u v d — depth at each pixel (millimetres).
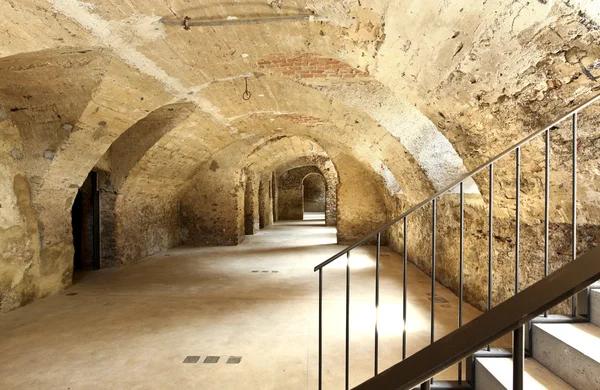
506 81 2836
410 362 997
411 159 6031
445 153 5715
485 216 4555
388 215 10508
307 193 26125
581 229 3049
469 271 5066
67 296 5664
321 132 8305
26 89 4680
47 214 5746
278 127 8953
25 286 5262
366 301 5273
